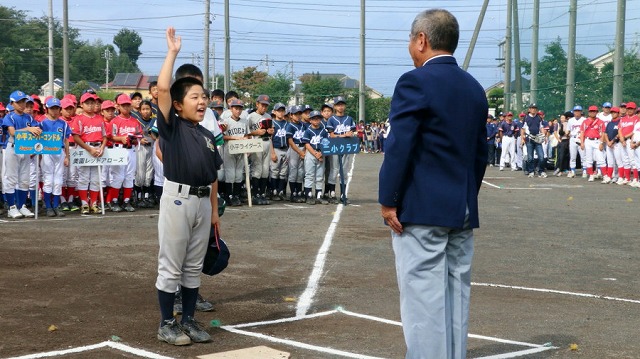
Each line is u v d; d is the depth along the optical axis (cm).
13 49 10981
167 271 613
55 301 741
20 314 688
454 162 470
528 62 3628
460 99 468
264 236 1184
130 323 668
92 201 1445
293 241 1138
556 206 1688
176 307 706
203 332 621
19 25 11644
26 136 1323
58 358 564
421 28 482
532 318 713
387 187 466
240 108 1600
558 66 3309
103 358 567
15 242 1068
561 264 992
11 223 1276
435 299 470
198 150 614
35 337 618
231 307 738
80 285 812
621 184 2298
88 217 1371
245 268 929
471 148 477
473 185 483
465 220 477
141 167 1518
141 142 1506
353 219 1416
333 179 1720
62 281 829
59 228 1220
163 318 618
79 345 600
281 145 1728
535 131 2644
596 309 755
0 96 10094
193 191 612
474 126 475
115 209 1462
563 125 2727
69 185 1461
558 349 612
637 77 2870
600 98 3019
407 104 463
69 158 1396
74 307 719
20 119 1341
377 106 7350
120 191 1516
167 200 611
